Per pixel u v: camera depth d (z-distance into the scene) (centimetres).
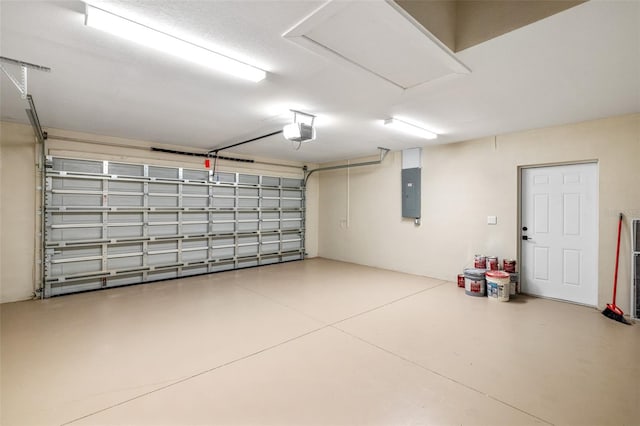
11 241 423
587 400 210
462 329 331
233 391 220
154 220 548
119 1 170
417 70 254
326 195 789
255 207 689
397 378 237
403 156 608
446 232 544
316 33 201
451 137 498
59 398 210
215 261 623
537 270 453
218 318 362
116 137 505
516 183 459
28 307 398
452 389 223
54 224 454
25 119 407
